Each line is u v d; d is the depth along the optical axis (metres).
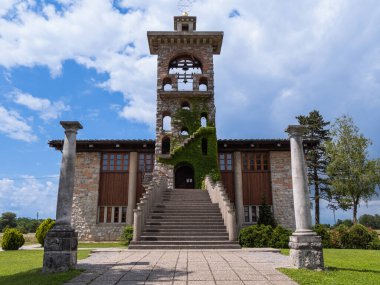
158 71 31.02
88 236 26.31
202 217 18.56
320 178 39.66
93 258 12.30
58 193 10.55
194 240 16.27
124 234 22.17
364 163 29.66
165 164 27.77
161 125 29.44
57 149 27.28
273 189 27.47
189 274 8.80
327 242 20.27
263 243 18.25
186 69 32.88
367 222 68.00
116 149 28.22
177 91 30.03
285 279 8.13
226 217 17.34
